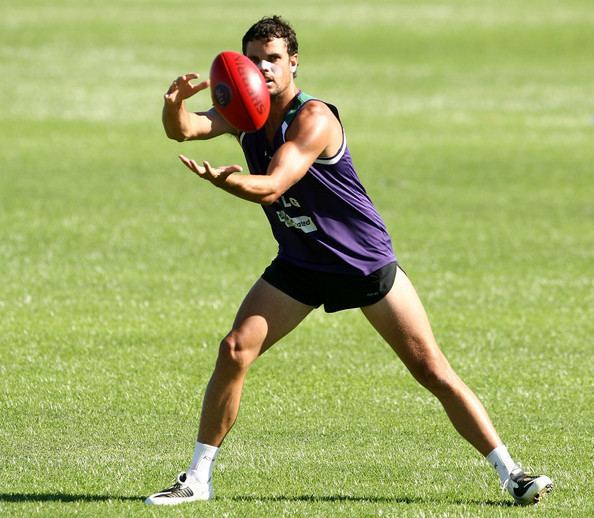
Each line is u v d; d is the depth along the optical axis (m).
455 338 38.69
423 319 22.59
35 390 31.31
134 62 124.88
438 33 152.00
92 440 27.03
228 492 23.23
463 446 26.88
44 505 22.05
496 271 50.34
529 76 125.56
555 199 70.06
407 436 27.73
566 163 83.00
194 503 22.25
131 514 21.50
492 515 21.64
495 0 181.62
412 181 75.69
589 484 23.94
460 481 24.06
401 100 110.69
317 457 25.81
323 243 22.09
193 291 45.31
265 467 24.94
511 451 26.48
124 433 27.66
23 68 118.31
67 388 31.55
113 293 44.62
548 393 32.00
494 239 57.88
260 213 63.97
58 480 23.83
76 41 135.38
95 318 40.41
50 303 42.66
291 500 22.58
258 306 22.36
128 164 79.94
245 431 28.03
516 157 85.25
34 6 160.62
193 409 29.84
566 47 144.00
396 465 25.20
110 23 149.50
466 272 50.09
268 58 21.70
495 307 43.56
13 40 133.88
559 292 46.25
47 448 26.31
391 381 33.19
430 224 61.78
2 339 37.09
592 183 75.75
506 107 108.12
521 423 29.05
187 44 137.62
